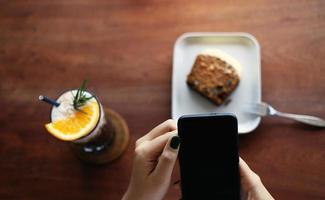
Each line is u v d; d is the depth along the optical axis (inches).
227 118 16.9
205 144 17.4
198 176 17.8
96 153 24.0
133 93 24.9
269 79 24.2
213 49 24.9
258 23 25.1
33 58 26.4
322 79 23.7
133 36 25.9
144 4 26.4
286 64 24.3
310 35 24.5
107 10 26.6
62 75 25.8
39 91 25.7
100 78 25.4
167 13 26.0
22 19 27.3
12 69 26.3
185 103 24.3
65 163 24.1
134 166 19.3
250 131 22.7
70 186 23.6
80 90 21.8
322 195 21.7
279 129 23.2
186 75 24.7
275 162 22.6
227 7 25.6
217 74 23.7
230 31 25.2
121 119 24.5
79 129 21.4
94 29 26.4
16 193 23.9
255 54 24.1
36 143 24.7
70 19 26.8
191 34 24.7
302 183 22.1
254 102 23.5
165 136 18.9
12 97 25.8
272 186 22.3
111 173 23.6
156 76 25.1
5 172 24.3
